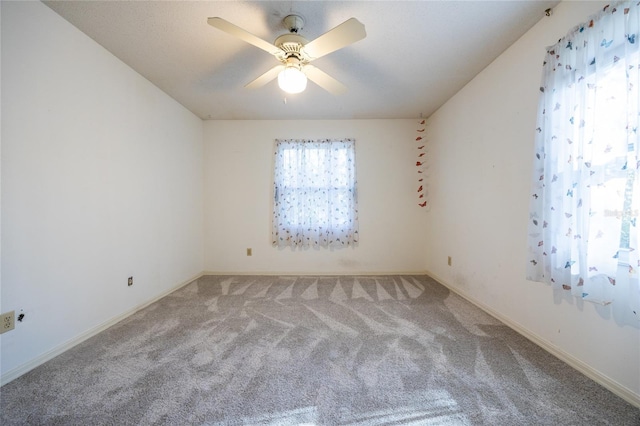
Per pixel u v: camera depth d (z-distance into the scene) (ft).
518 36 6.43
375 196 12.28
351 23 4.67
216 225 12.42
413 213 12.28
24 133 5.05
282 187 12.11
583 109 4.65
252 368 5.13
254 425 3.81
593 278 4.50
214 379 4.80
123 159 7.52
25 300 5.05
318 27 6.02
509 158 6.92
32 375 4.90
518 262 6.61
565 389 4.50
